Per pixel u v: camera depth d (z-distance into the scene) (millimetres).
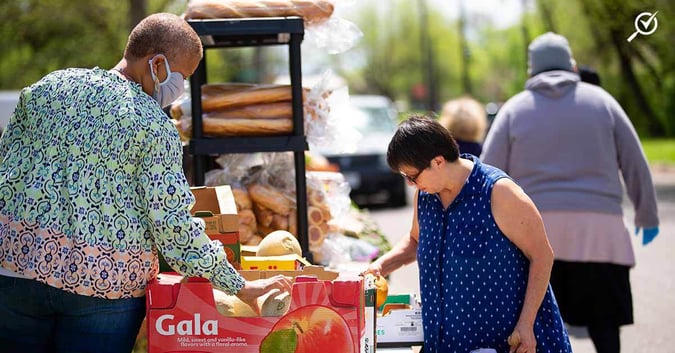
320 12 6453
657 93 48406
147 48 4484
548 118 7312
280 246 5395
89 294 4270
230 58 30547
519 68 60344
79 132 4281
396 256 5473
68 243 4250
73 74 4457
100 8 25031
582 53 42844
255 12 6398
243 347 4391
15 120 4512
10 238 4305
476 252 4676
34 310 4367
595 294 7234
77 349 4383
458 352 4770
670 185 28281
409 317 5152
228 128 6492
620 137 7332
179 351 4387
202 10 6371
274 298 4391
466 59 70438
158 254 4934
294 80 6477
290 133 6555
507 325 4723
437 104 93812
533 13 45312
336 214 7180
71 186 4242
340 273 5227
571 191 7215
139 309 4512
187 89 7492
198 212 5012
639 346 9695
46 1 25094
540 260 4676
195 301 4379
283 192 6867
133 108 4293
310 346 4391
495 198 4637
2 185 4348
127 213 4285
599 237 7188
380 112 24750
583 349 9664
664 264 14727
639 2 31531
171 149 4328
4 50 26250
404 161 4621
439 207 4840
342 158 22891
